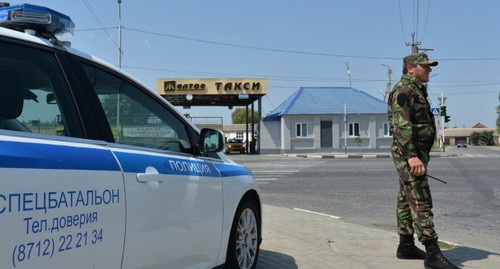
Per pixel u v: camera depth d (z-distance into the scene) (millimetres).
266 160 27984
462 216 8672
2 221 2055
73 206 2420
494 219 8391
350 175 16156
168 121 3676
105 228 2625
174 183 3297
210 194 3777
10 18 2682
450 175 15836
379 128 40125
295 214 8453
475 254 5668
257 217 4809
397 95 4891
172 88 38469
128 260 2820
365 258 5473
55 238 2312
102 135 2854
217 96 40875
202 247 3660
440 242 6270
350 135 40094
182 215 3367
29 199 2184
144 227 2949
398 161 4965
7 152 2162
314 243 6199
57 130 2639
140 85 3441
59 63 2795
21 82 2566
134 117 3291
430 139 4934
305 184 13750
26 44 2615
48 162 2340
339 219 8023
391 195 11406
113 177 2719
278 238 6473
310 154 36719
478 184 13250
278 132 40438
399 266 5129
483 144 112188
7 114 2455
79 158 2547
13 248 2102
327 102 40688
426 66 4840
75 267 2430
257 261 5070
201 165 3783
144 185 2971
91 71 3023
